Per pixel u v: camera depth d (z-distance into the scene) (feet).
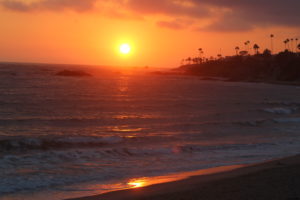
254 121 84.79
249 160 46.52
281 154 51.01
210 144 58.13
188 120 86.94
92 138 57.77
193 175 37.58
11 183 33.65
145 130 71.05
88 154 48.08
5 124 71.77
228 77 519.60
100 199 28.04
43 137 59.00
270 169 37.06
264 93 216.54
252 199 25.36
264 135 69.41
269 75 451.12
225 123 81.61
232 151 53.06
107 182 35.06
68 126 73.05
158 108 110.22
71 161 44.09
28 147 51.42
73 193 30.99
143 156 48.47
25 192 31.09
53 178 36.09
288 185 29.09
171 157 48.24
